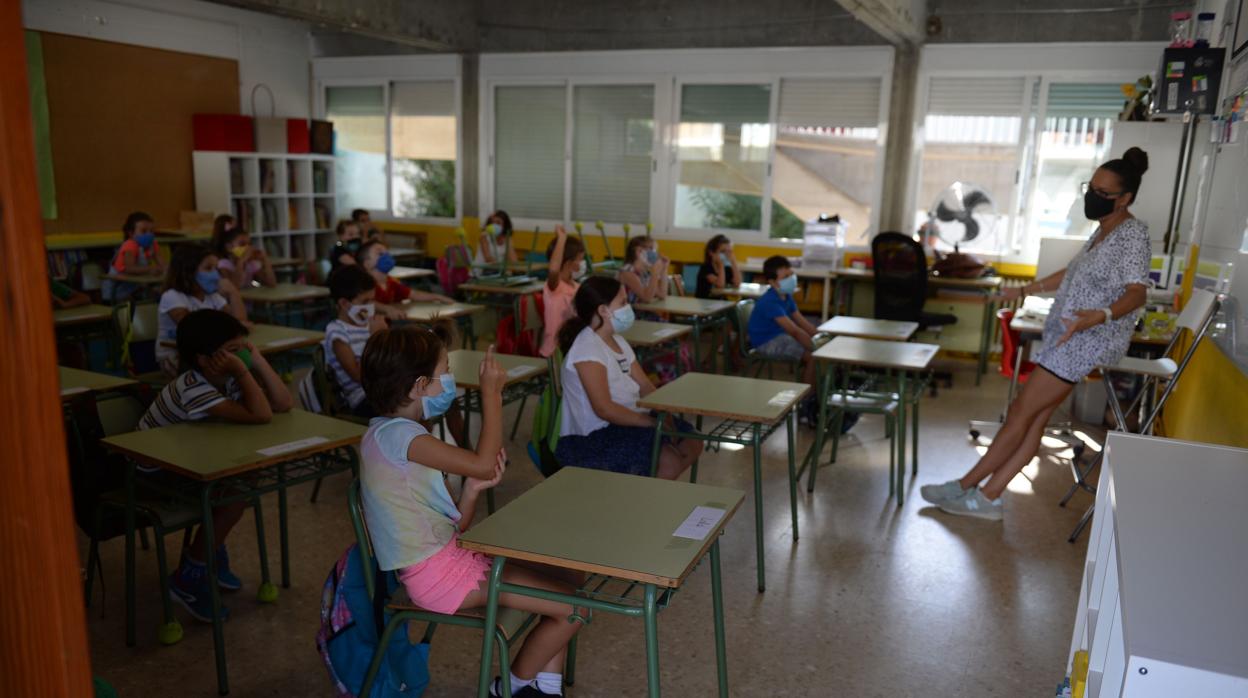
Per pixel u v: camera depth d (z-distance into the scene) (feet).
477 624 6.20
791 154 25.76
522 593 5.85
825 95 25.05
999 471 12.10
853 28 24.22
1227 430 9.47
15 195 1.63
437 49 28.32
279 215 29.09
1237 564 3.38
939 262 21.77
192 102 27.73
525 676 6.75
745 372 18.31
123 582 9.72
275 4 20.52
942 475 14.05
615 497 6.70
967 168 23.72
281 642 8.57
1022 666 8.43
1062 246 18.47
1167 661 2.60
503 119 29.55
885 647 8.73
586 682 7.95
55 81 23.86
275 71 30.73
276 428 8.43
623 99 27.63
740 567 10.49
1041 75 22.48
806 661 8.43
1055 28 22.16
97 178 25.20
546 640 6.65
